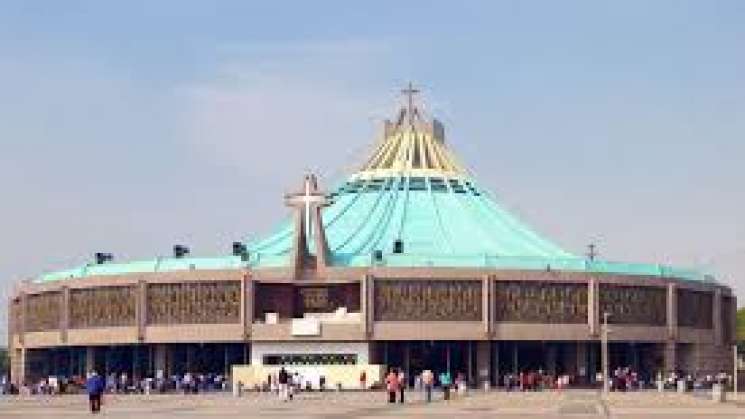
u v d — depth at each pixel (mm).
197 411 70688
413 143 170625
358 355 140125
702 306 157500
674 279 152750
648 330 148750
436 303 140875
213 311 142250
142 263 148500
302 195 142250
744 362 198000
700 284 157250
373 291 140250
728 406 77000
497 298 142125
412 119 172750
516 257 146500
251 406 79500
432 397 98062
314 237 144250
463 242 154250
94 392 65312
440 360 146250
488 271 141875
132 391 131750
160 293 144250
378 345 143750
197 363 149125
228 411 70625
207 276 142625
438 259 144375
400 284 140875
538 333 142625
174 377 139875
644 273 151375
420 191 165125
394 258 144375
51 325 153750
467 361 145250
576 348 150000
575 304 144750
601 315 145250
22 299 160250
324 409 73000
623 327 146500
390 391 83312
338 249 152125
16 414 66000
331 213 162375
